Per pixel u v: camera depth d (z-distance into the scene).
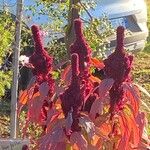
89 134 1.33
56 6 3.07
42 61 1.49
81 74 1.44
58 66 1.59
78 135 1.33
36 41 1.50
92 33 2.86
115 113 1.41
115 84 1.39
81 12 2.84
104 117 1.40
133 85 1.42
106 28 2.97
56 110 1.43
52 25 3.07
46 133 1.41
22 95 1.54
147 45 5.24
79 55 1.44
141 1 4.07
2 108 3.40
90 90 1.44
